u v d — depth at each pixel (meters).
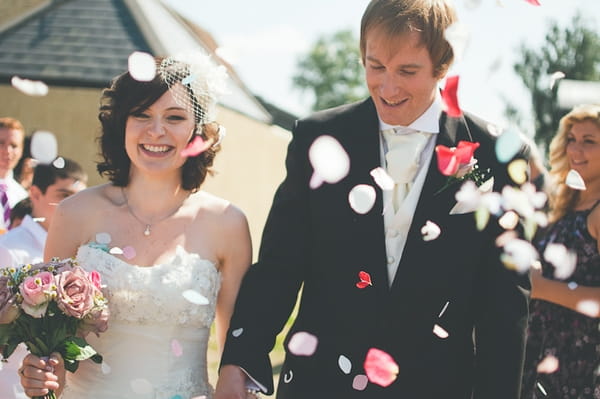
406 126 2.47
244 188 14.69
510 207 2.44
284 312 2.56
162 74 2.58
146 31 12.73
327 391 2.48
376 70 2.35
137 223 2.68
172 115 2.60
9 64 11.66
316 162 2.46
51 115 11.40
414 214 2.47
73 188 3.65
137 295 2.54
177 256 2.61
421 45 2.28
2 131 4.54
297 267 2.59
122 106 2.59
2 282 2.41
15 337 2.39
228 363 2.44
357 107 2.60
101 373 2.56
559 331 3.03
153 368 2.55
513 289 2.43
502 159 2.48
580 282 3.03
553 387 3.01
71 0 13.22
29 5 14.59
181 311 2.57
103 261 2.58
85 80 11.29
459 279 2.46
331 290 2.51
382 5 2.32
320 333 2.52
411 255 2.45
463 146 2.33
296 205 2.59
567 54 14.80
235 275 2.75
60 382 2.56
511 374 2.36
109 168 2.74
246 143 14.48
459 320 2.48
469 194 2.41
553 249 3.06
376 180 2.40
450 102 2.11
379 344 2.46
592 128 3.15
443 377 2.46
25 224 3.53
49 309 2.35
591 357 2.98
